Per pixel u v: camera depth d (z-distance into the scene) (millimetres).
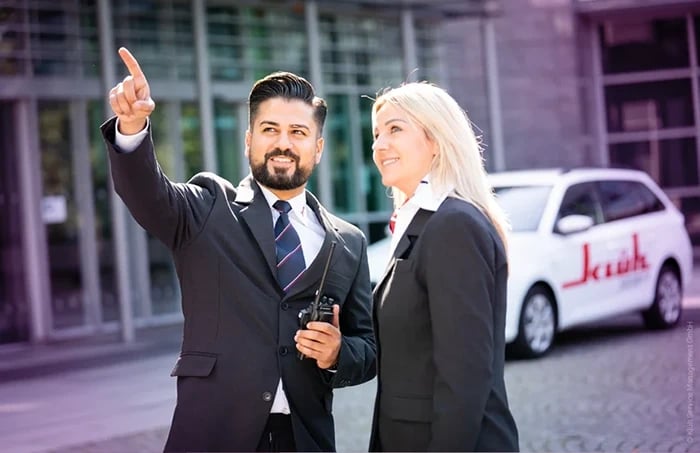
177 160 14094
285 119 3654
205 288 3561
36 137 12914
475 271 3096
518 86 19781
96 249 13406
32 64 12789
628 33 20188
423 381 3178
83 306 13258
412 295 3193
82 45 13195
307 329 3508
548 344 10055
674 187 20156
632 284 11117
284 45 15109
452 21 17531
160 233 3518
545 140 19828
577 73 19781
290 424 3607
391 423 3209
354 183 16016
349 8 15547
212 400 3504
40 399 9156
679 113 20109
